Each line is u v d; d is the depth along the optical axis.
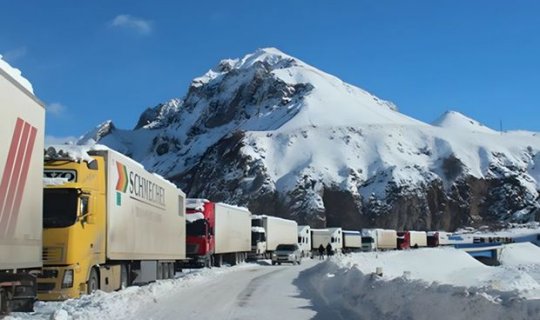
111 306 15.25
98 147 19.30
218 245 41.44
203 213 38.72
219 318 14.45
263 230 58.41
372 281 17.98
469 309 10.09
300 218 153.50
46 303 16.61
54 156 17.45
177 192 29.42
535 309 8.74
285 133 189.88
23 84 13.52
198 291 21.61
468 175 169.62
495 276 37.75
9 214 12.31
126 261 22.00
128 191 21.14
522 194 168.00
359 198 161.12
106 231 18.98
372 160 176.50
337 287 21.97
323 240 81.69
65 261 16.83
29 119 13.45
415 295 13.10
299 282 26.69
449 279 37.84
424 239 110.44
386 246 98.12
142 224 22.91
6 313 13.29
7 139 12.20
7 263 12.24
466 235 137.00
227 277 30.25
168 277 28.19
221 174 178.88
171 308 16.20
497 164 176.12
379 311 14.45
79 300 16.44
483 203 167.75
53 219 16.98
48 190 17.17
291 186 162.12
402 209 156.75
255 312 15.62
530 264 75.50
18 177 12.80
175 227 28.78
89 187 17.77
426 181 164.38
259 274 33.16
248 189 165.88
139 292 18.77
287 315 15.06
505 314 9.15
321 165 170.75
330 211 159.25
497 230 150.12
